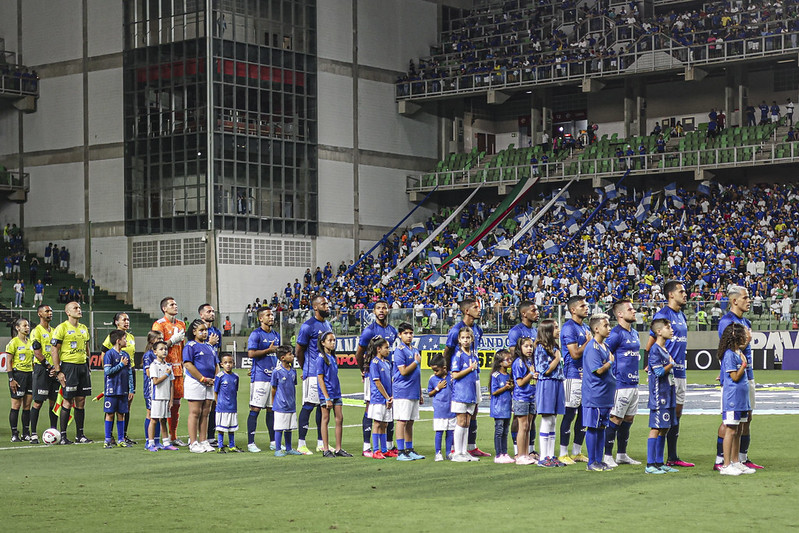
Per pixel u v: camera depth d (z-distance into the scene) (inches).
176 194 2129.7
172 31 2134.6
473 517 384.2
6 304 2080.5
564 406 542.3
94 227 2268.7
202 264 2090.3
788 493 437.1
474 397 570.3
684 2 2301.9
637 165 2156.7
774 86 2214.6
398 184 2439.7
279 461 575.8
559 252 1978.3
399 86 2438.5
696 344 1552.7
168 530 363.9
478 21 2518.5
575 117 2461.9
